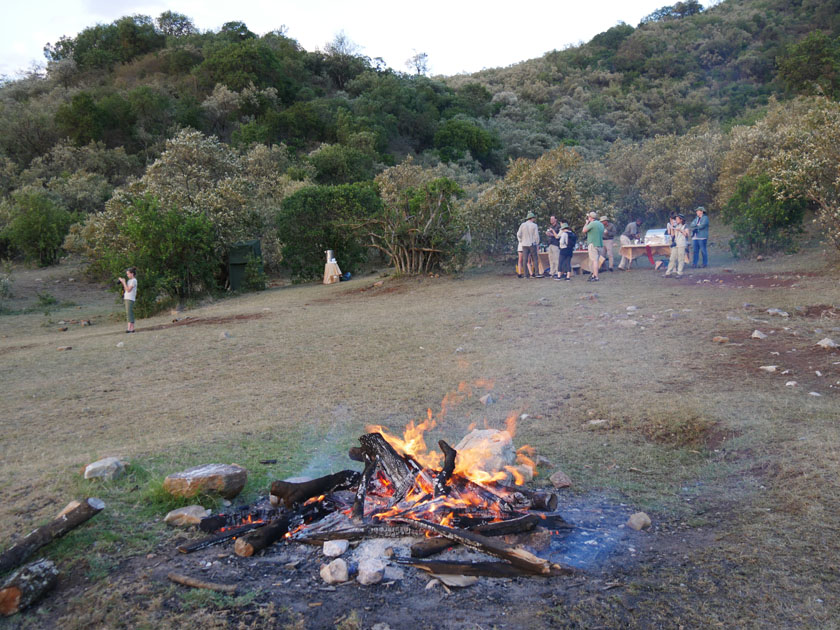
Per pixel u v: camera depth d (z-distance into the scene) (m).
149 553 3.70
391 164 59.59
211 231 22.47
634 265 19.55
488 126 81.38
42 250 32.94
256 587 3.34
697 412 6.34
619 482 4.94
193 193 27.12
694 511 4.34
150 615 3.04
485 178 64.69
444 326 12.44
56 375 10.55
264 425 6.65
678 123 83.75
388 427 6.47
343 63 86.00
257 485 4.80
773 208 17.52
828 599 3.05
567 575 3.46
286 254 25.70
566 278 17.52
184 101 60.75
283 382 8.92
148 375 10.12
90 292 27.70
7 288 25.50
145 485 4.60
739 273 15.70
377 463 4.58
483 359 9.45
